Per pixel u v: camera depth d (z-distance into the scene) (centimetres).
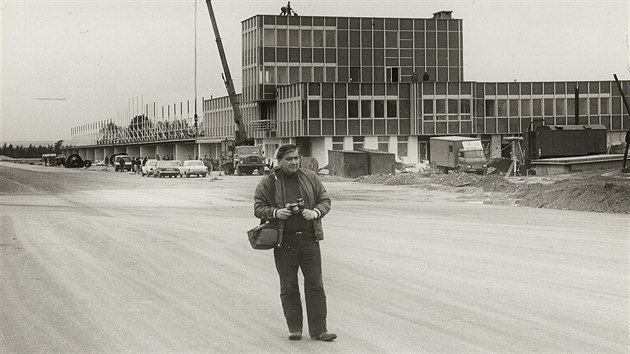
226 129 9988
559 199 2820
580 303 972
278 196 816
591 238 1730
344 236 1838
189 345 784
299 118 7812
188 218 2491
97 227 2150
